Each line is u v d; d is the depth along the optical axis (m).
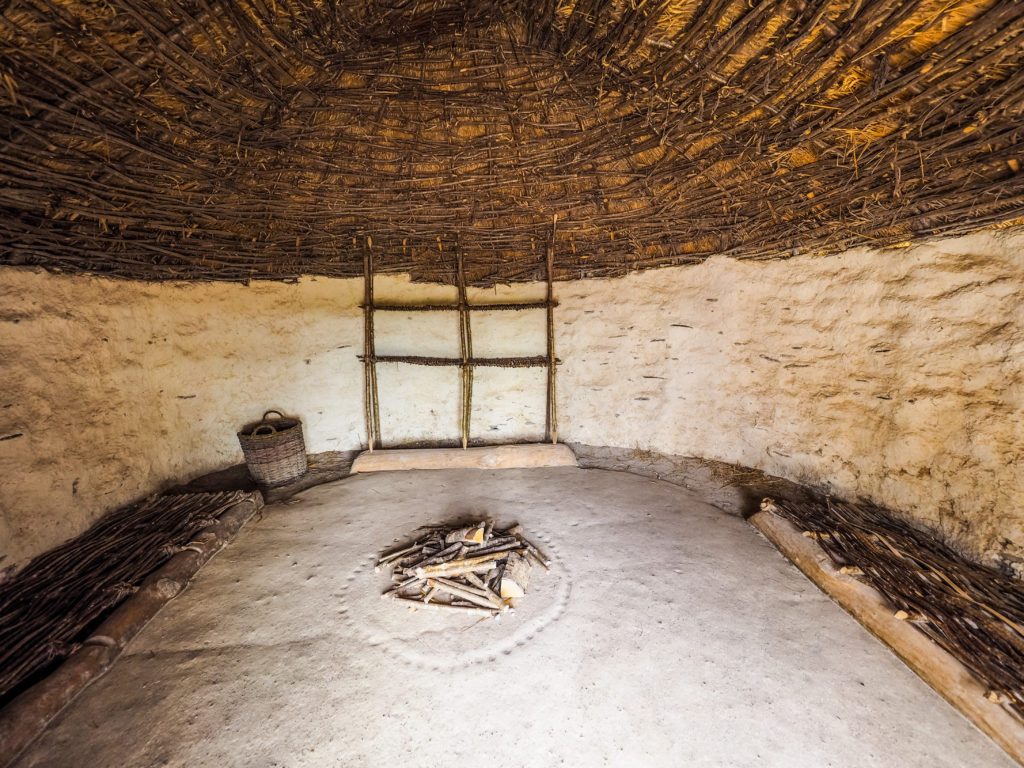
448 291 4.91
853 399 3.42
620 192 4.02
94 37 2.18
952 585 2.44
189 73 2.61
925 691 2.02
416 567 2.79
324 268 4.62
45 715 1.87
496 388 5.05
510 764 1.75
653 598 2.62
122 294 3.59
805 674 2.11
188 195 3.49
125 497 3.53
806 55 2.36
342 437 4.91
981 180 2.55
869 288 3.27
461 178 4.12
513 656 2.24
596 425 4.95
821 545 2.85
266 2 2.46
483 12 2.91
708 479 4.11
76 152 2.73
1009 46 1.93
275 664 2.21
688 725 1.89
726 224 3.89
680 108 3.00
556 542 3.20
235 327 4.36
